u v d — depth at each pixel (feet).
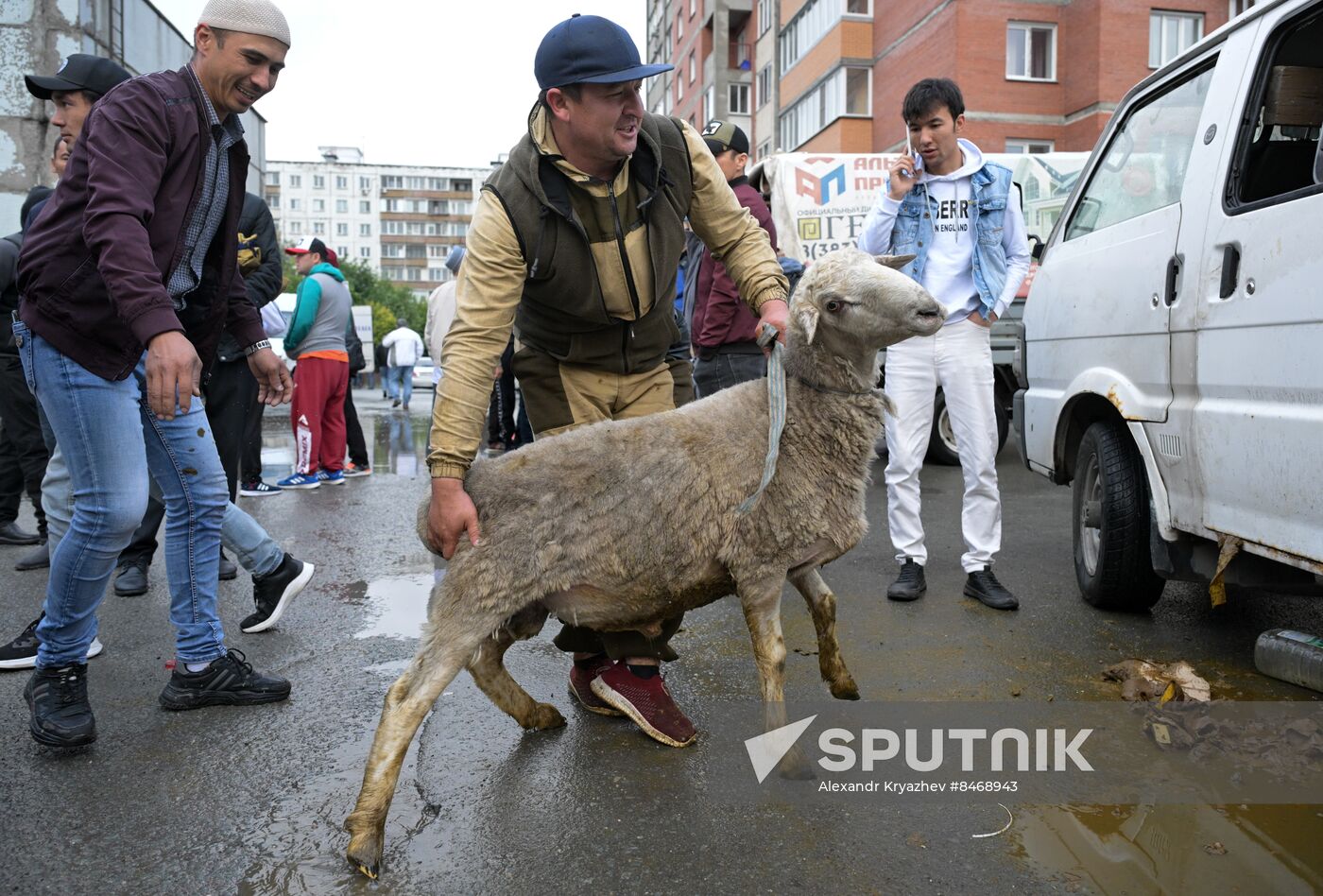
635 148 9.36
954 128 13.99
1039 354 15.70
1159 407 12.13
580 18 8.56
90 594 9.98
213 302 10.72
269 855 8.02
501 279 8.91
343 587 16.72
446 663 8.41
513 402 32.19
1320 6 10.40
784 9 115.65
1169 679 10.83
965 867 7.63
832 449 8.93
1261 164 11.59
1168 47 81.97
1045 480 26.37
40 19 41.86
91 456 9.62
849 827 8.28
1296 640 10.57
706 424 8.97
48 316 9.34
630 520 8.64
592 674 10.93
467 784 9.23
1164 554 12.50
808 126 108.78
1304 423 9.65
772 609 9.19
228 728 10.67
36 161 41.75
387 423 53.11
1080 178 15.67
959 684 11.34
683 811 8.63
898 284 8.43
